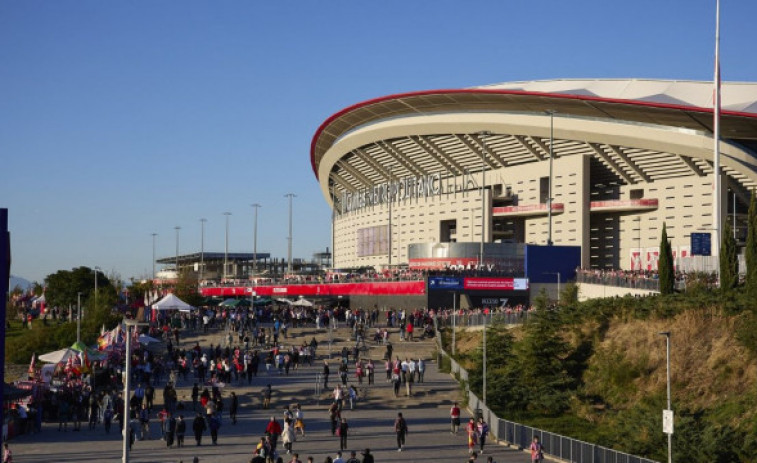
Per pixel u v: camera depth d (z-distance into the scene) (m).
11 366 72.44
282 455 37.69
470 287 87.88
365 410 51.84
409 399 53.84
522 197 121.44
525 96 112.81
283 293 112.31
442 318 77.94
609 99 104.62
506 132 118.69
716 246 71.06
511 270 96.00
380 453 38.75
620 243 115.06
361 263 153.62
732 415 48.31
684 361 55.19
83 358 52.03
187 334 79.75
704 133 100.56
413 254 112.50
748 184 101.12
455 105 123.62
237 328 79.00
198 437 39.91
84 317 90.88
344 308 98.88
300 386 55.94
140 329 76.38
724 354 53.66
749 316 54.34
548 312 65.25
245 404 52.56
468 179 128.75
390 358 63.81
